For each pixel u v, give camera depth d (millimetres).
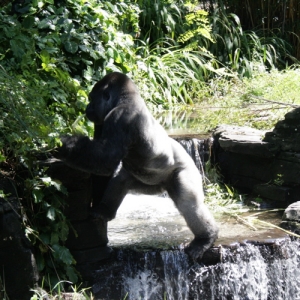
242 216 9836
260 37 20156
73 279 7590
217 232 8094
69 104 8062
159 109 15781
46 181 7141
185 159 7973
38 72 8023
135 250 8172
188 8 19594
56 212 7516
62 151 6727
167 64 17219
